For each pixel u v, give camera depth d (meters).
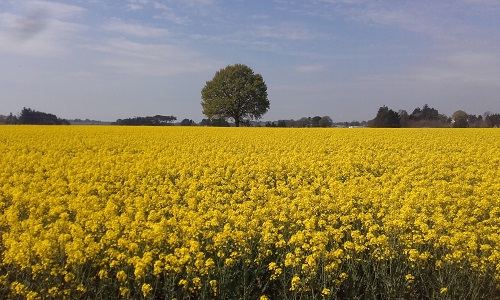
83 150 22.52
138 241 7.59
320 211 10.09
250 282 7.45
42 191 11.27
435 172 15.33
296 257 7.26
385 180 14.06
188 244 7.59
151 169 15.65
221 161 17.95
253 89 73.62
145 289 6.17
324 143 26.59
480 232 8.27
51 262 6.84
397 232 8.27
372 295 7.04
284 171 16.36
